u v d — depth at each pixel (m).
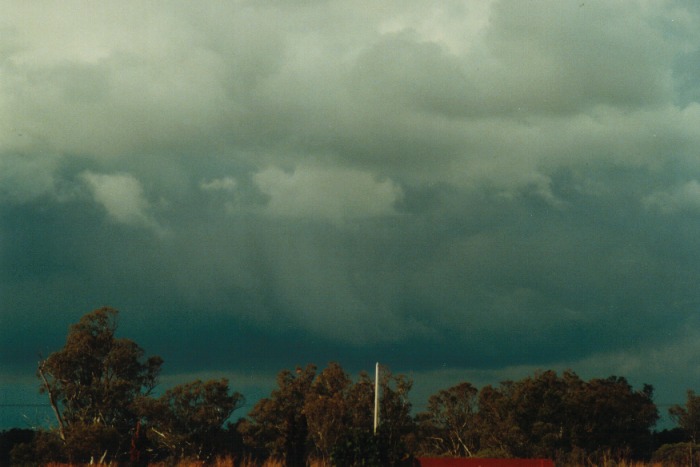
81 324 64.06
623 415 54.81
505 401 55.34
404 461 32.12
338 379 64.62
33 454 56.41
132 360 64.69
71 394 61.62
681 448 53.91
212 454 60.81
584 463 50.09
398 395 60.00
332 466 30.91
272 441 63.19
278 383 66.69
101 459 54.00
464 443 63.50
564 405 53.50
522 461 32.53
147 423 61.44
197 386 61.94
